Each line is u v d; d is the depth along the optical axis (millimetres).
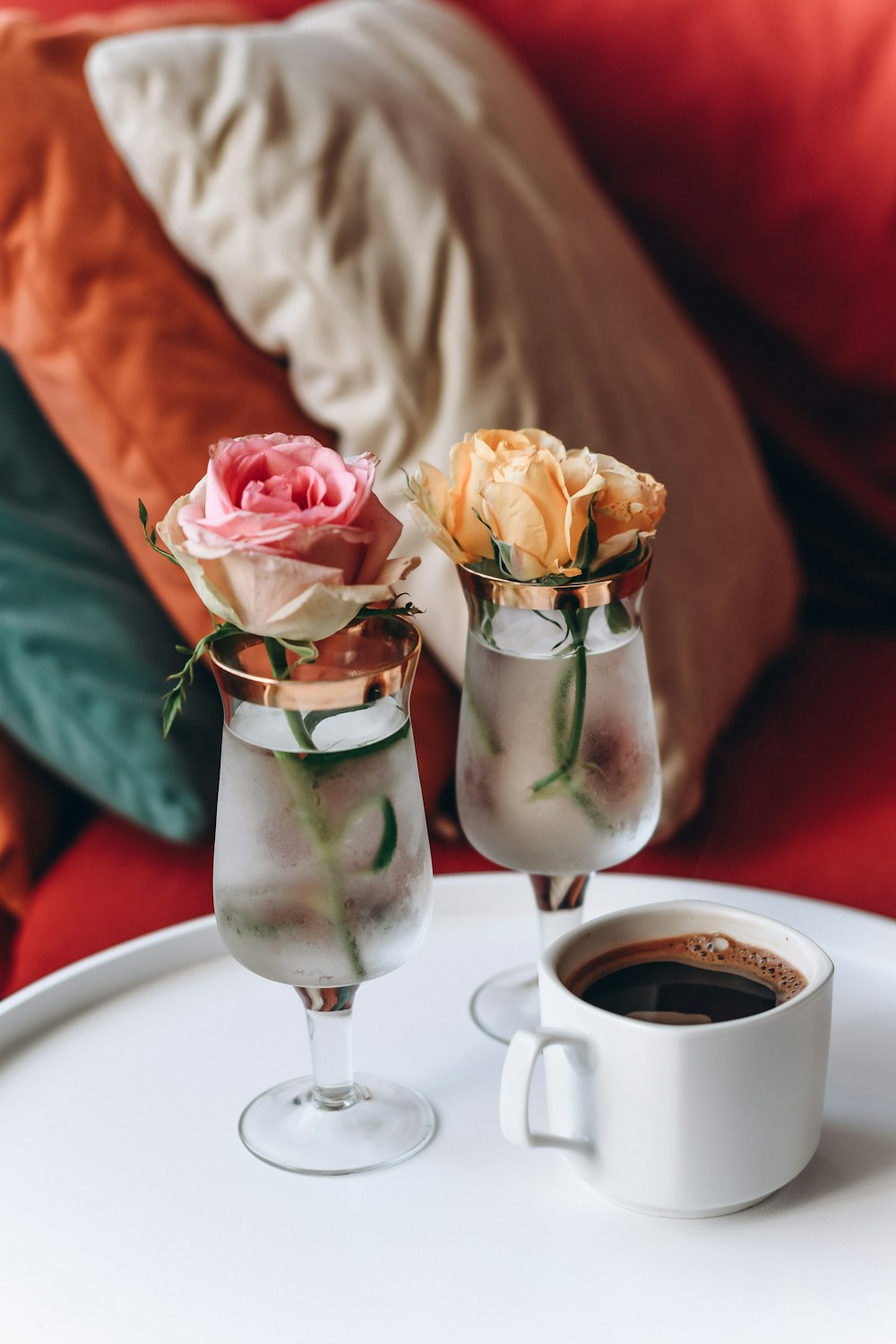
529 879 913
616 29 1454
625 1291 738
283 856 742
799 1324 723
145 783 1035
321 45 1132
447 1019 877
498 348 1069
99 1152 807
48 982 894
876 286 1453
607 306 1189
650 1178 740
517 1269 748
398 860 752
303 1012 886
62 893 1050
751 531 1235
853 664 1323
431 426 1059
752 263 1476
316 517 710
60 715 1037
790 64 1430
